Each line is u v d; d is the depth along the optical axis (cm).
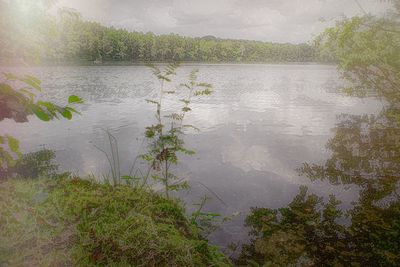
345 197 591
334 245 419
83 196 323
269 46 17950
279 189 641
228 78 4869
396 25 841
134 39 13038
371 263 376
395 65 893
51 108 147
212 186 650
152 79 4178
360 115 1551
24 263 202
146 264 229
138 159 805
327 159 845
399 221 478
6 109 135
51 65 7712
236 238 441
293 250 409
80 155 834
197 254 276
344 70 1027
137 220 283
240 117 1522
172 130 625
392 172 716
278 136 1127
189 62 15488
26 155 798
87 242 235
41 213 267
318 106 1911
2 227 239
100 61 10706
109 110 1652
